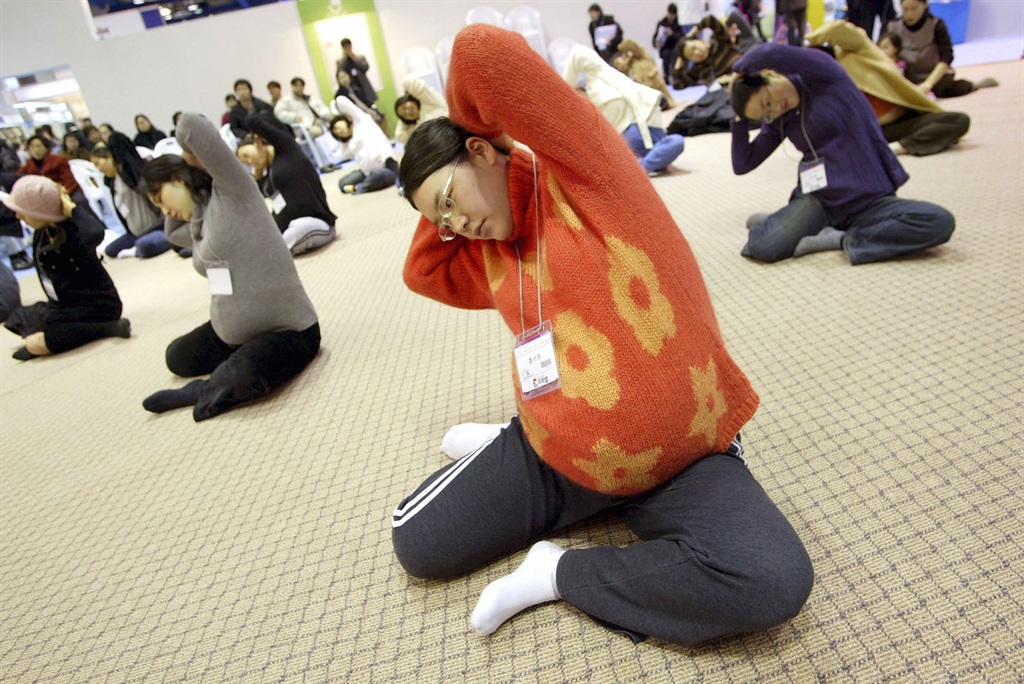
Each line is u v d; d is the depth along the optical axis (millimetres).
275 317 2031
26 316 2959
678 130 5121
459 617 1092
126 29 8773
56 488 1782
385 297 2793
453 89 814
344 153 7863
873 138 2068
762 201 3029
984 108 3855
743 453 1330
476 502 1091
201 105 9102
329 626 1137
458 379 1920
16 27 8336
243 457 1739
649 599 904
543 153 801
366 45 8953
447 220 890
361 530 1362
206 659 1120
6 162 6258
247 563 1337
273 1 9109
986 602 920
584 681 934
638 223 844
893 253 2037
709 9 8086
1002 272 1853
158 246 4711
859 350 1617
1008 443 1209
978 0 6988
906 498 1136
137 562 1410
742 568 821
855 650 895
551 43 8867
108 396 2354
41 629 1273
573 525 1220
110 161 4625
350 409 1877
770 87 2061
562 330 896
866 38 3096
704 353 897
